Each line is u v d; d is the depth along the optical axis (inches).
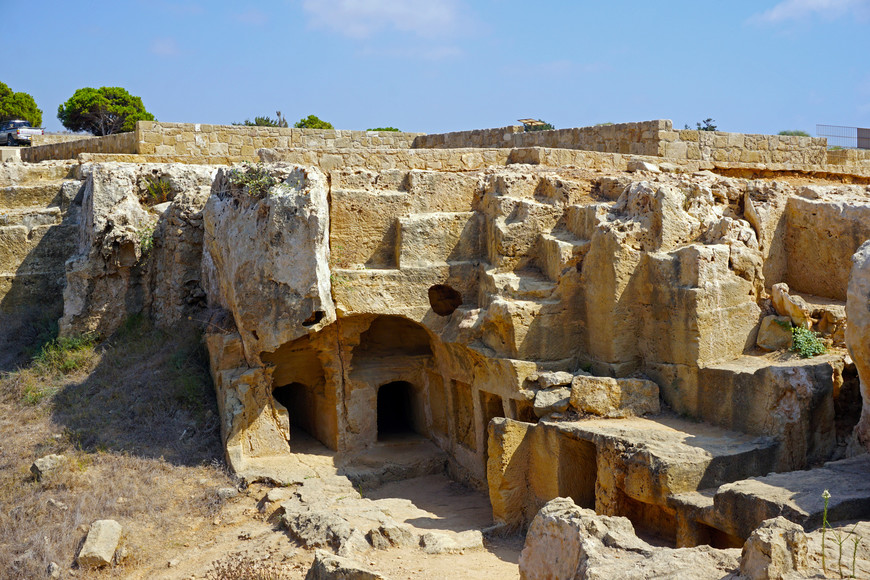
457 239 578.9
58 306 737.6
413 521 488.1
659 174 599.2
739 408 449.4
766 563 251.8
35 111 2080.5
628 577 270.2
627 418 479.2
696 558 283.1
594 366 522.0
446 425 614.5
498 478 481.7
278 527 474.3
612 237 504.1
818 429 437.1
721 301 480.4
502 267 557.0
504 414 531.2
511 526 481.4
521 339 518.0
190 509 503.2
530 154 631.8
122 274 698.2
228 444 548.7
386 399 697.6
